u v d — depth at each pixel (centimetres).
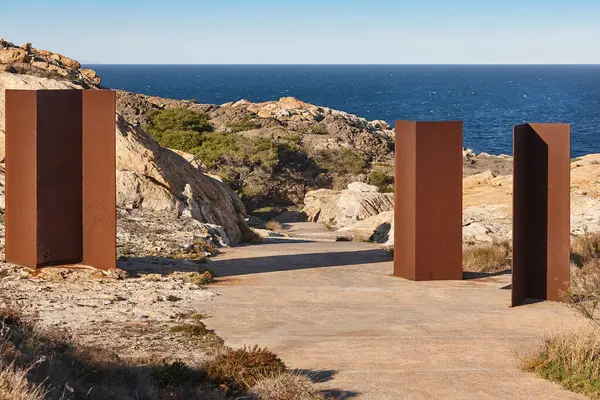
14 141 1725
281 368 1046
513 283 1537
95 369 927
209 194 2927
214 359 1070
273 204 6306
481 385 1035
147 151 2756
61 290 1551
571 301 1462
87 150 1719
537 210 1602
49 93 1681
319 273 1914
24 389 691
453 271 1852
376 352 1196
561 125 1570
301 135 7962
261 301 1561
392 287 1748
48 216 1705
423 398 977
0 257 1800
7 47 5791
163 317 1378
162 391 900
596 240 2173
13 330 952
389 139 9269
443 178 1831
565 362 1080
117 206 2573
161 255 2041
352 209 4634
